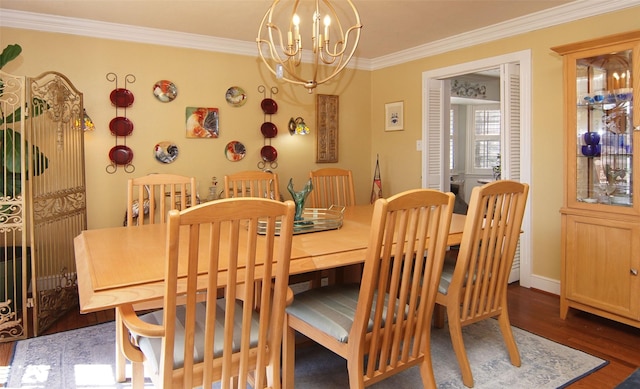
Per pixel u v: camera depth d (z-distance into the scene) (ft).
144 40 12.13
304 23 11.60
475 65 12.74
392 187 15.88
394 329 5.81
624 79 8.66
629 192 8.62
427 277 5.85
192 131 12.97
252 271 4.44
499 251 7.04
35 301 8.77
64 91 9.95
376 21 11.53
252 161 14.10
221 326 5.38
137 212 12.08
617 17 9.73
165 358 4.27
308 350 8.25
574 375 7.26
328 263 5.98
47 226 10.03
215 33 12.55
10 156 8.78
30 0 9.78
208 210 3.98
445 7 10.48
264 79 14.16
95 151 11.69
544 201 11.33
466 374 6.87
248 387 6.70
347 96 15.96
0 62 9.38
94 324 9.46
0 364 7.63
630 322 8.54
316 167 15.42
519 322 9.52
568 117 9.36
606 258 8.85
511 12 10.88
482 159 24.06
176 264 4.04
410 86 14.90
